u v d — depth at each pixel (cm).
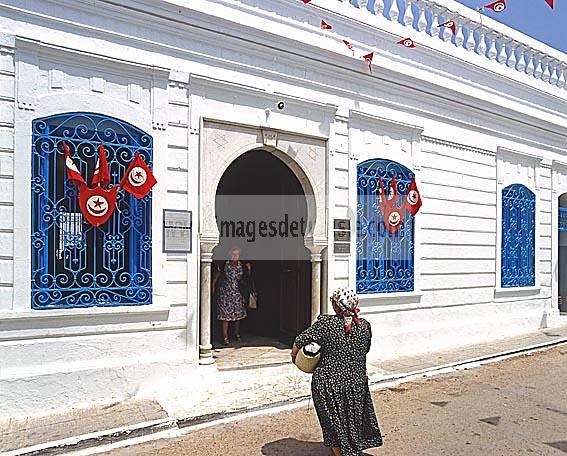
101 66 592
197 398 605
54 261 564
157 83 630
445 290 931
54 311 556
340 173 788
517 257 1086
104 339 593
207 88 668
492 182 1027
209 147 670
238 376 678
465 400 638
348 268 791
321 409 434
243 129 697
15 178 541
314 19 757
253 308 958
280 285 900
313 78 759
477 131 992
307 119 753
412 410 598
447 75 925
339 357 440
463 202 966
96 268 589
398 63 852
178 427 530
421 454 474
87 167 584
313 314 761
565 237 1262
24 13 548
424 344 887
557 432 534
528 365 826
